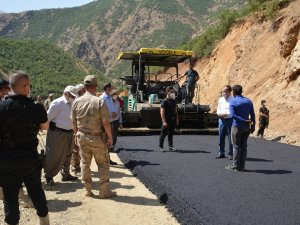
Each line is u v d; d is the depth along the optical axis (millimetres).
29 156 4664
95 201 6523
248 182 7086
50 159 7387
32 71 89125
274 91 17531
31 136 4699
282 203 5816
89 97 6621
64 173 7855
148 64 16297
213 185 6855
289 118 15047
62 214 5879
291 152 10625
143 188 7301
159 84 16281
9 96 4668
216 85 24641
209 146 11562
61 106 7340
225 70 24859
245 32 23328
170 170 8117
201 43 32281
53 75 90438
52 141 7359
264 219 5137
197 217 5211
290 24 18797
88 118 6531
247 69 21359
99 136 6582
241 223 4984
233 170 8117
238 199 6016
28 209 6133
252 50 21859
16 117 4562
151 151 10633
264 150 11016
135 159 9414
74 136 7035
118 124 10570
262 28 22172
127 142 12461
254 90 19484
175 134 14930
